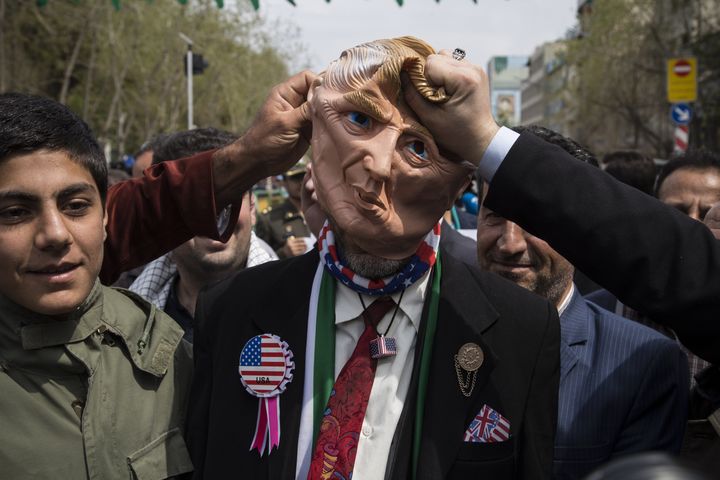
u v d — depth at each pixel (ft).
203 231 6.27
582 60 106.63
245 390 5.48
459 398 5.24
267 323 5.58
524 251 7.29
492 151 5.04
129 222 6.34
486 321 5.42
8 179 5.14
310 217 7.06
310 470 5.14
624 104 97.81
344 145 4.95
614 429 6.57
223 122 124.88
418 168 4.99
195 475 5.56
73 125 5.46
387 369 5.38
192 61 60.03
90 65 80.64
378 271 5.34
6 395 5.32
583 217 4.96
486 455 5.18
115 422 5.49
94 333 5.60
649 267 4.94
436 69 4.85
